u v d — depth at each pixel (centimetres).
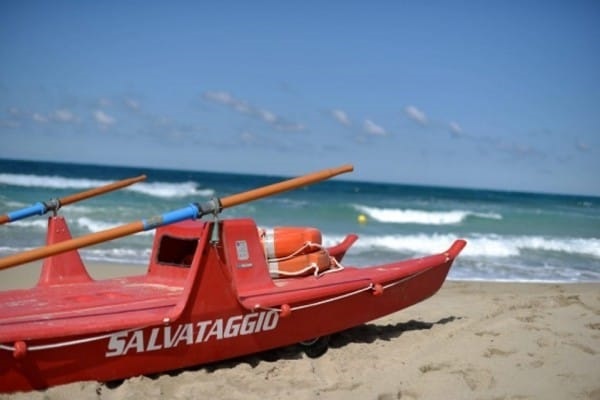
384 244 1828
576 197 6706
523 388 502
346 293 604
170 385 491
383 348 624
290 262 632
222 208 523
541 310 774
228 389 488
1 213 2159
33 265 1205
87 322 469
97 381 473
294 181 574
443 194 4966
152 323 484
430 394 492
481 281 1225
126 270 1187
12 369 438
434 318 774
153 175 5922
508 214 2877
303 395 481
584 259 1766
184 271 613
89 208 2252
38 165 6338
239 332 538
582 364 556
